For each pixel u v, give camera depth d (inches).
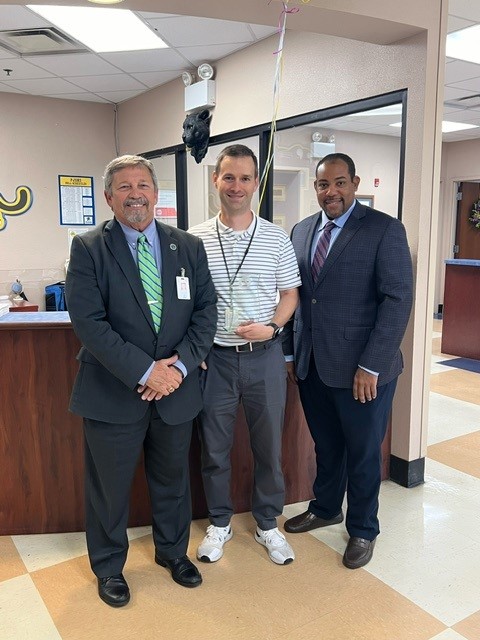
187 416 74.3
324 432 88.9
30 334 87.7
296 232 90.7
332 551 87.3
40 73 182.4
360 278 79.5
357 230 80.0
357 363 79.9
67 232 226.5
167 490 78.6
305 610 73.3
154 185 70.5
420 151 101.1
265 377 80.6
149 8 90.0
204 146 176.6
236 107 163.5
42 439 90.6
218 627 70.1
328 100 125.0
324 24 95.7
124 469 73.5
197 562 84.0
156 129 206.5
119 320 69.4
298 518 93.5
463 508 101.8
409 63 102.0
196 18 134.6
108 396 70.5
